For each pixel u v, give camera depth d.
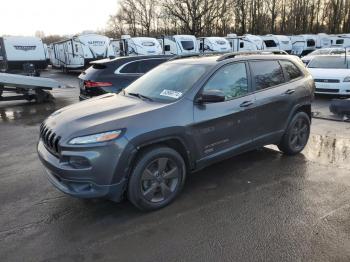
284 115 5.13
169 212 3.78
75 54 24.34
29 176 4.96
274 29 50.72
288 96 5.11
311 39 33.50
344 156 5.48
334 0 49.59
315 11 51.66
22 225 3.58
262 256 2.99
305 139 5.66
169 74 4.60
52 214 3.80
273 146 6.05
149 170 3.70
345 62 12.01
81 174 3.35
